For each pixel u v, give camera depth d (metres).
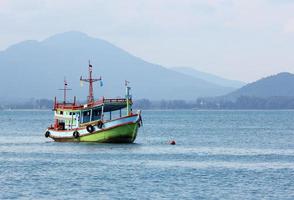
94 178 95.25
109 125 139.00
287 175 99.00
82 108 142.38
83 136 142.75
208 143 162.00
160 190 86.31
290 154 131.88
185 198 81.56
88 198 81.25
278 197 82.50
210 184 90.75
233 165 110.94
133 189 86.88
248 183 91.69
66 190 86.00
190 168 106.31
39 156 123.44
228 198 81.75
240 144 159.75
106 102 140.00
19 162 114.12
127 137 140.00
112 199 80.75
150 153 128.75
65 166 108.25
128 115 138.88
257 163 114.25
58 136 147.12
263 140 176.12
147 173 100.19
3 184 90.19
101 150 131.50
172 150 137.75
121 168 105.69
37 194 83.50
